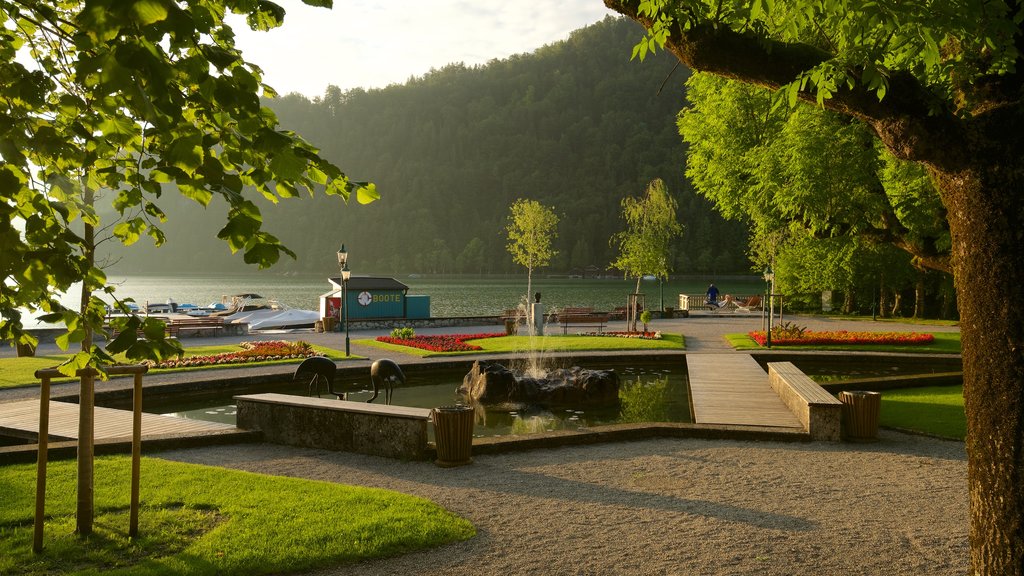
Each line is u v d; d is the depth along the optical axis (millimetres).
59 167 3258
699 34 4496
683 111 22625
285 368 19562
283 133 2805
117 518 6801
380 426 10258
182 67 2416
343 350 24984
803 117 15094
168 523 6688
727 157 19766
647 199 41719
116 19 1757
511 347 25750
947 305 44875
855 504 7859
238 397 11648
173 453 10359
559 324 38688
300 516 6887
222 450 10617
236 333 32812
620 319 42500
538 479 8938
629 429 11578
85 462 6375
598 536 6695
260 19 3209
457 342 26125
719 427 11781
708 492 8336
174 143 2443
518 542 6500
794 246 46094
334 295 36375
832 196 14484
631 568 5895
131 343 3400
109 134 3010
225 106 2449
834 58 4145
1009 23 3811
